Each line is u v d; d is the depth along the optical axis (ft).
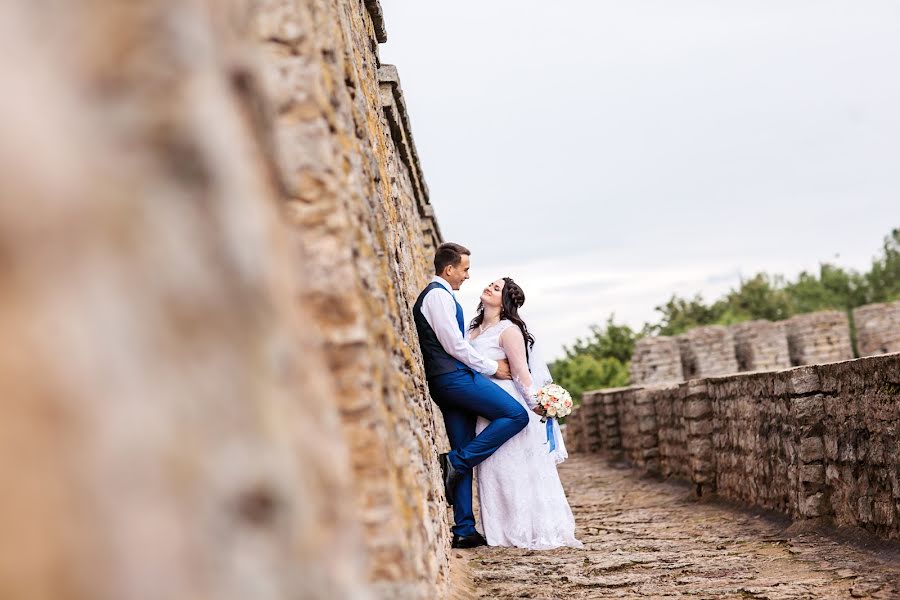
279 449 4.31
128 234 3.70
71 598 3.10
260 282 4.59
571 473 53.62
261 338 4.49
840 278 175.83
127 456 3.38
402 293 17.19
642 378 79.77
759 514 28.12
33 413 3.14
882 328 87.10
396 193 24.90
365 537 7.96
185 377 3.79
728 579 18.25
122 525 3.30
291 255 6.68
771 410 27.35
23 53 3.47
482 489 23.81
